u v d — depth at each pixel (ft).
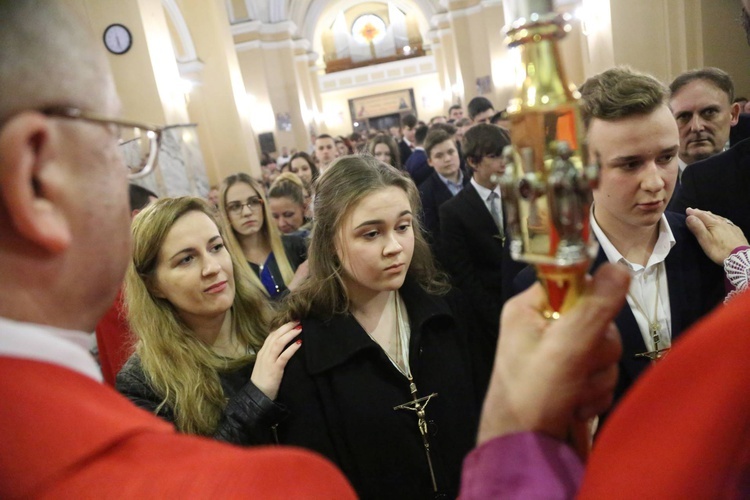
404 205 3.96
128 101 21.52
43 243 1.25
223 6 34.86
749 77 12.87
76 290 1.38
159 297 4.45
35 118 1.22
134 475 1.12
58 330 1.38
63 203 1.29
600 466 1.16
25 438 1.13
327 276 4.15
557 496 1.39
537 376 1.45
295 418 3.93
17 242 1.27
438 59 68.23
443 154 10.96
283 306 4.68
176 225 4.29
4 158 1.19
